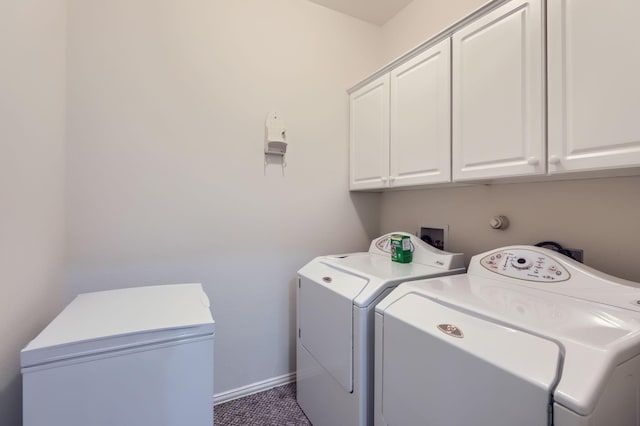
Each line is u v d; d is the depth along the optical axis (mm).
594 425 561
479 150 1235
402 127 1675
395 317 1035
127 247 1549
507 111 1122
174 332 965
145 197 1585
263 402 1808
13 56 899
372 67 2328
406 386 976
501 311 878
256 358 1915
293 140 2012
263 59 1896
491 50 1181
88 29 1437
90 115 1449
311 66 2070
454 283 1207
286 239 2006
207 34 1725
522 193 1436
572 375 614
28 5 998
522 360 689
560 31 962
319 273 1628
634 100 804
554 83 981
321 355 1486
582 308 893
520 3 1073
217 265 1784
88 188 1455
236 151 1824
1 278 848
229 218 1814
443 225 1863
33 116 1048
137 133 1556
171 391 959
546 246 1319
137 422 915
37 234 1097
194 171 1705
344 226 2230
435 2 1891
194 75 1691
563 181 1279
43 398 810
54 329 919
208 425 1006
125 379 902
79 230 1440
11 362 913
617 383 621
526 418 644
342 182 2215
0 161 833
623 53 823
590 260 1188
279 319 1985
